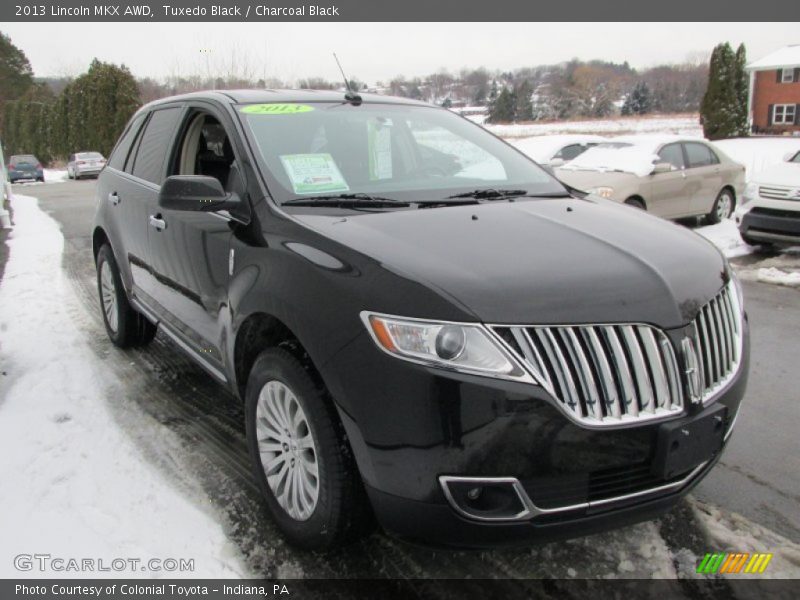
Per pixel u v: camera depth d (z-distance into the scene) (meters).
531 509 2.13
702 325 2.42
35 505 2.99
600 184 9.38
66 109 47.50
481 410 2.08
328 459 2.39
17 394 4.23
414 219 2.81
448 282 2.22
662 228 2.98
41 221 13.71
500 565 2.62
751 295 6.71
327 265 2.45
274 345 2.73
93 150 44.06
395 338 2.16
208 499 3.06
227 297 3.02
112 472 3.29
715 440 2.37
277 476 2.76
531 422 2.09
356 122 3.64
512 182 3.62
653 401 2.24
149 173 4.25
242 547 2.73
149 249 4.05
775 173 8.66
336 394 2.28
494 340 2.11
